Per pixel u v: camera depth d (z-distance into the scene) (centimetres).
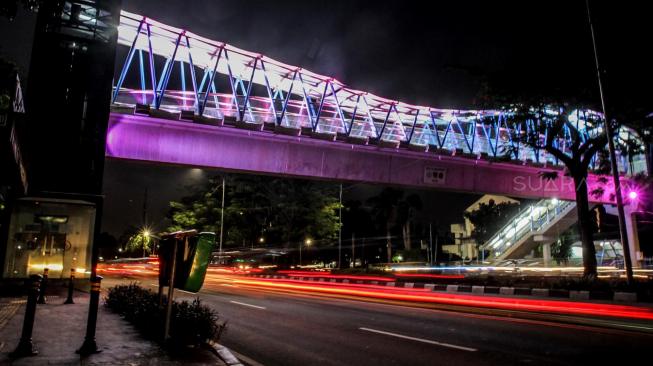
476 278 2877
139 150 2939
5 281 1930
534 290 2131
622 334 1003
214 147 3164
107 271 6228
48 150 2227
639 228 6775
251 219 6028
